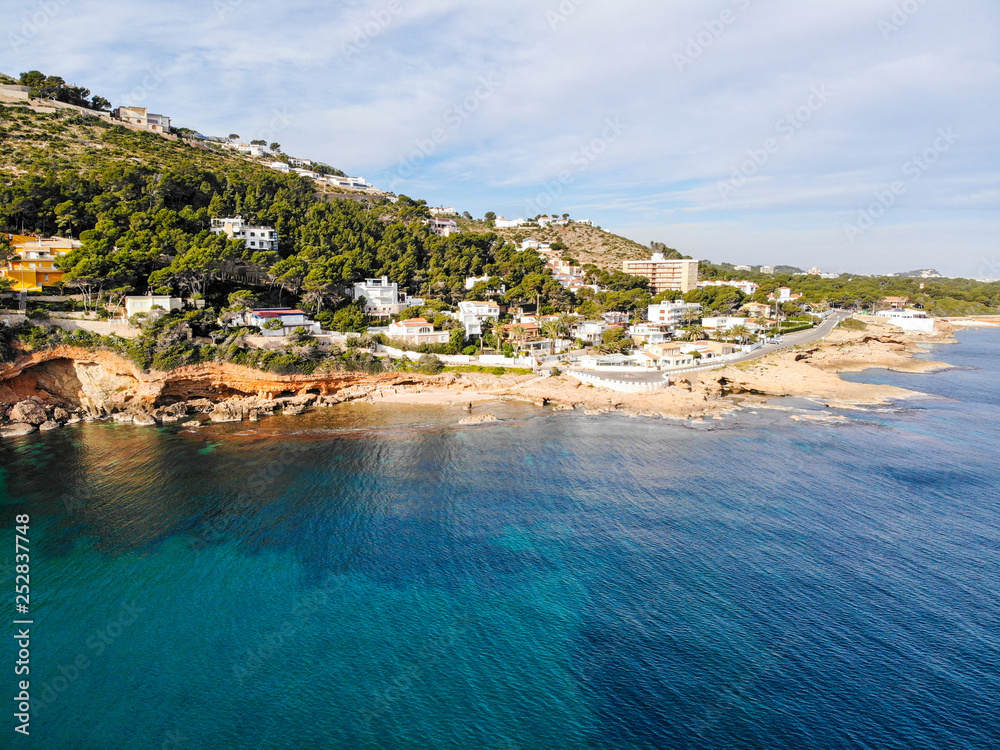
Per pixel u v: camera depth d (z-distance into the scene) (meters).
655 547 49.94
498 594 43.84
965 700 33.34
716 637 38.75
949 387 112.06
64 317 87.50
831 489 61.59
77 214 114.69
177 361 88.19
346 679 35.94
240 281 119.12
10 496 59.50
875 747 30.48
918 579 44.78
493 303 141.25
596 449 74.94
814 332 171.88
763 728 31.75
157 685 35.44
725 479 64.62
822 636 38.62
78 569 46.91
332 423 85.88
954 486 62.22
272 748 31.19
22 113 168.25
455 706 33.84
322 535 52.38
